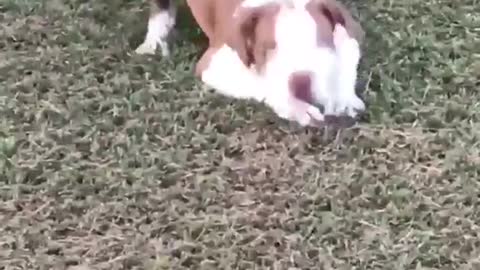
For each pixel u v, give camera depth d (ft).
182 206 5.23
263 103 5.73
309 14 5.65
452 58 6.09
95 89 5.89
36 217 5.20
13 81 5.96
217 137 5.57
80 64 6.08
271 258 4.98
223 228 5.12
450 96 5.82
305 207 5.21
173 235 5.10
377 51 6.10
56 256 5.03
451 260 4.96
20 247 5.07
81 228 5.14
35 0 6.54
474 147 5.47
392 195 5.24
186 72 5.99
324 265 4.95
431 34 6.23
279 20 5.64
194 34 6.26
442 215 5.15
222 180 5.34
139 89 5.90
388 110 5.72
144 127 5.64
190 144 5.55
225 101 5.80
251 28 5.71
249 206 5.22
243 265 4.96
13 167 5.42
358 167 5.40
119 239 5.09
